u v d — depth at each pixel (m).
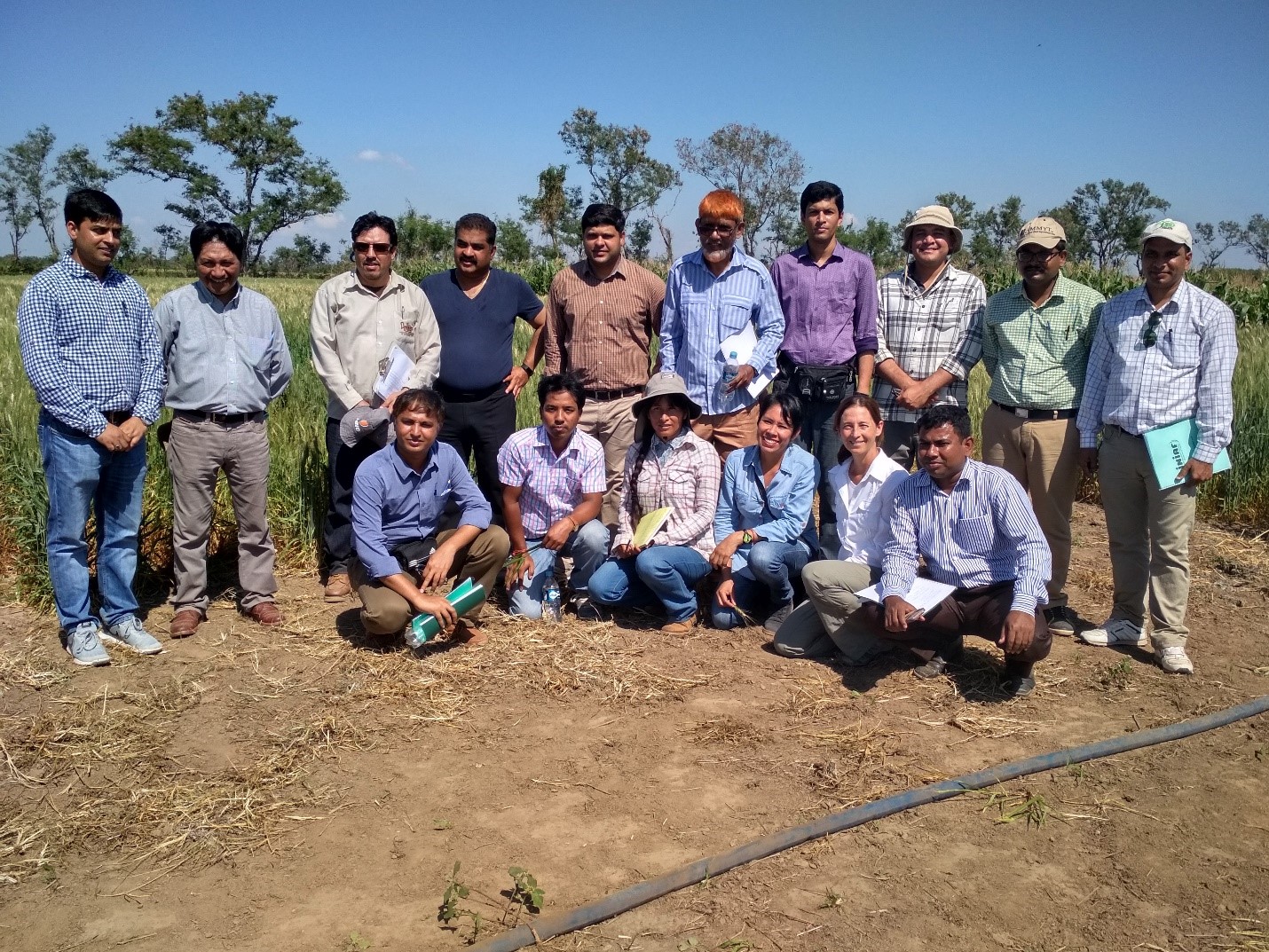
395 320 5.62
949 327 5.62
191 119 70.00
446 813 3.54
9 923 2.94
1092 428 4.98
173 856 3.28
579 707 4.41
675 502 5.42
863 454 4.96
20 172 79.19
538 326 6.31
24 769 3.80
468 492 5.12
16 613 5.37
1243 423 7.79
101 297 4.61
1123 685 4.68
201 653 4.92
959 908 3.04
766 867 3.23
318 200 72.94
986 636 4.62
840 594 4.72
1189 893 3.13
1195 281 19.56
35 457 5.91
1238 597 5.96
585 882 3.14
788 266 5.90
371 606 4.77
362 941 2.84
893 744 4.08
